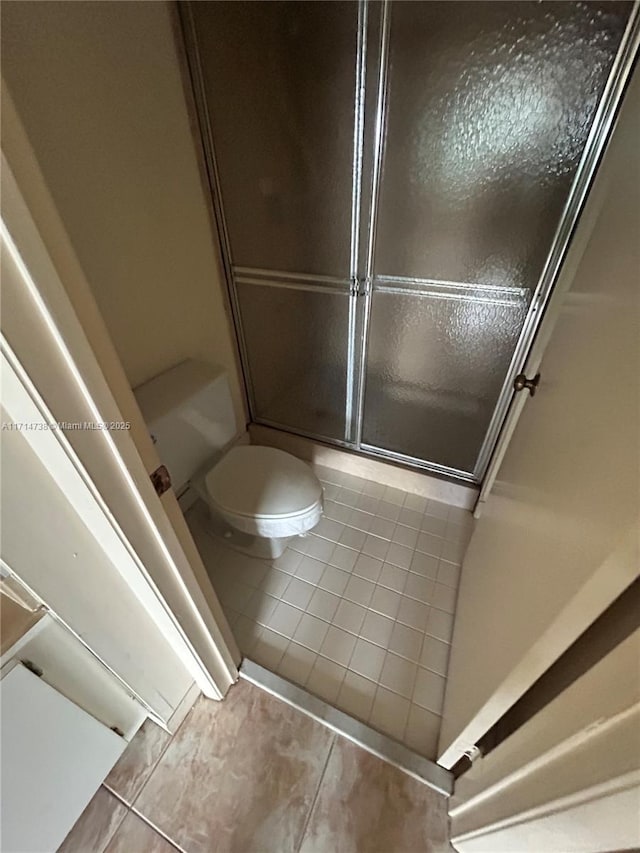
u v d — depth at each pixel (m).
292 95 1.15
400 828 0.97
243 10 1.06
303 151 1.23
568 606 0.43
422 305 1.37
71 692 0.82
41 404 0.45
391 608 1.42
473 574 1.21
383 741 1.10
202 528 1.66
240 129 1.25
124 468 0.58
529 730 0.58
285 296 1.55
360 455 1.84
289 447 1.99
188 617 0.90
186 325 1.47
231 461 1.46
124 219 1.14
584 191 1.03
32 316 0.40
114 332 1.20
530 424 0.96
